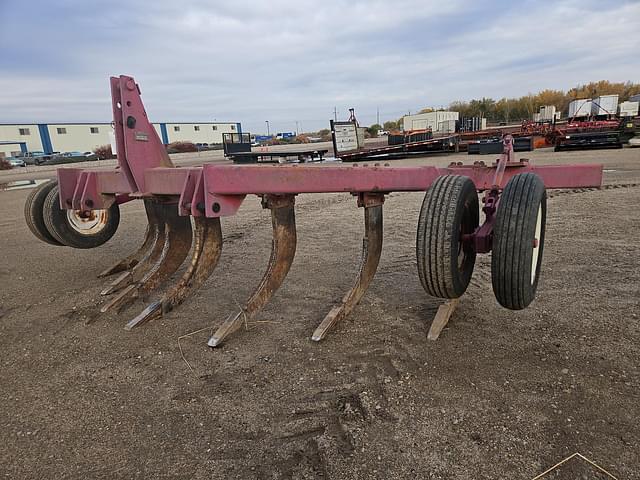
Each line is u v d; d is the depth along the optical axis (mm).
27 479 2008
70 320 3771
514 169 3783
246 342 3223
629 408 2279
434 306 3680
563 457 1979
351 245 5852
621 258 4645
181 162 28672
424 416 2297
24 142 68375
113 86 3301
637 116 23609
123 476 2008
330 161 21875
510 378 2588
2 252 6352
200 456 2109
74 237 4531
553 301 3633
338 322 3398
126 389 2707
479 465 1959
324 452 2086
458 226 2652
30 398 2660
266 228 7309
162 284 4574
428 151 23766
